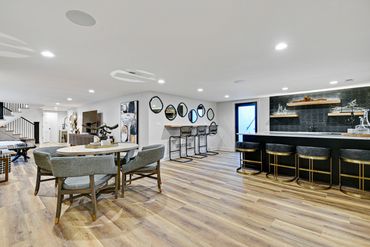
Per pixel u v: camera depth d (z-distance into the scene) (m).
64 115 11.42
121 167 2.93
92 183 2.19
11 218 2.20
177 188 3.21
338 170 3.33
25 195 2.89
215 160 5.65
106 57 2.58
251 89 5.05
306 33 1.93
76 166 2.07
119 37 2.00
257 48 2.30
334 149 3.38
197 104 6.94
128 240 1.79
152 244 1.73
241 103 7.08
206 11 1.55
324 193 2.96
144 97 5.39
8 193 2.97
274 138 4.08
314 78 3.81
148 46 2.24
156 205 2.54
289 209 2.41
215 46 2.25
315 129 5.40
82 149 2.77
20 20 1.66
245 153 4.56
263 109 6.43
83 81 4.03
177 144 6.08
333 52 2.43
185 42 2.13
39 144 9.90
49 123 11.05
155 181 3.58
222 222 2.11
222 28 1.83
